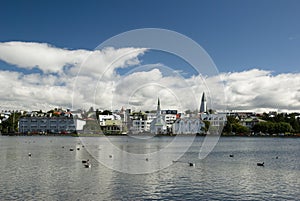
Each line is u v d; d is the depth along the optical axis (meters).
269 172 44.56
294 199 29.98
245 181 37.62
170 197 30.23
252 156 69.38
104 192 31.61
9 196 29.84
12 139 150.00
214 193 31.86
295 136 191.12
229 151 83.81
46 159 58.94
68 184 34.94
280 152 81.12
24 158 60.91
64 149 84.19
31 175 40.53
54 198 29.30
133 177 39.19
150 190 32.66
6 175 40.53
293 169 47.69
